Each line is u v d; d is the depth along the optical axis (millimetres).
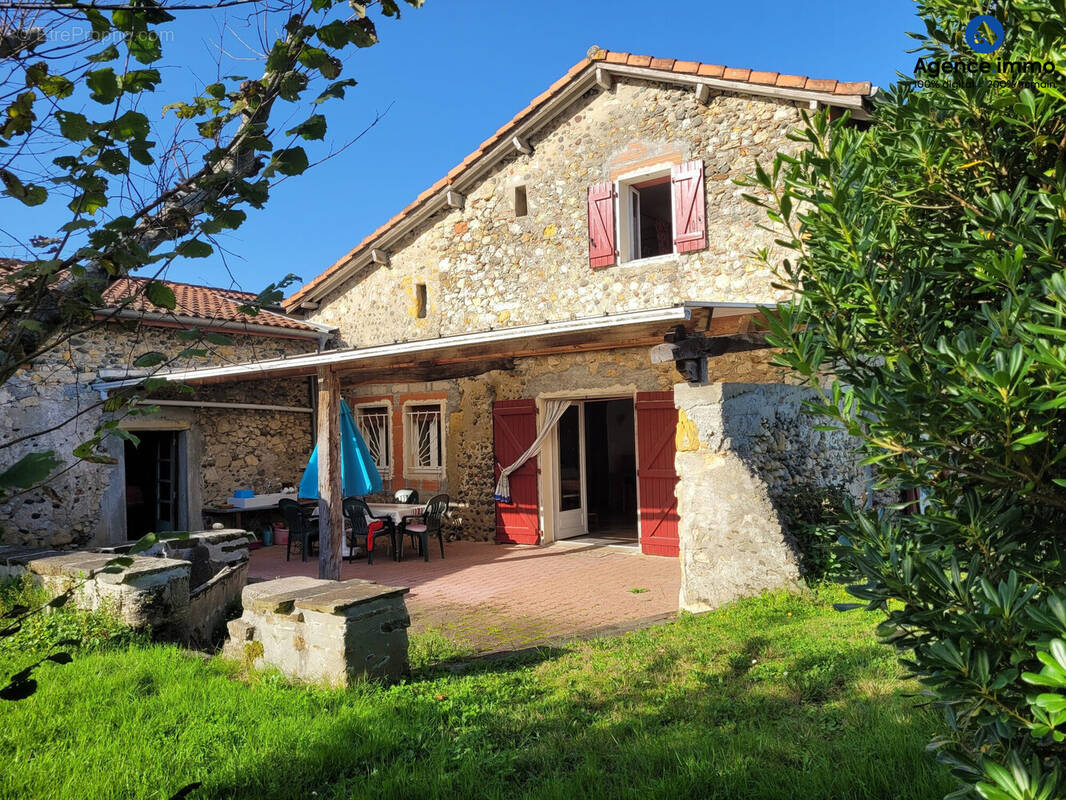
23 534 9289
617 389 10141
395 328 12164
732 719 3592
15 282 1403
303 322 13023
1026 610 1234
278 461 12641
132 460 13008
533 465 10938
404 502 12062
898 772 2725
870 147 1995
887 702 3473
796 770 2873
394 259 12242
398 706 3994
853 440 8422
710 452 6559
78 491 9773
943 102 1810
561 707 3908
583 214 10086
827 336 1703
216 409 11719
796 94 8180
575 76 9898
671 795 2732
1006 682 1307
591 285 9969
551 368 10750
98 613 5594
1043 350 1201
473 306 11195
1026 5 1530
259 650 4809
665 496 9734
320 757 3285
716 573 6449
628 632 5730
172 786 3043
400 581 8750
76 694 4148
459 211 11438
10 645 4863
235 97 1651
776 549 6191
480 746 3457
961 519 1576
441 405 12031
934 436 1403
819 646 4598
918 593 1560
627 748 3256
